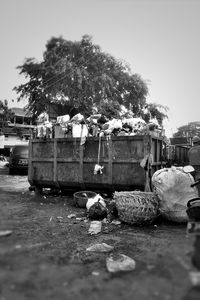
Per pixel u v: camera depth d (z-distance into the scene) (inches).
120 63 805.2
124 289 77.9
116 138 243.9
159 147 262.2
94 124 274.1
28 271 85.3
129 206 178.2
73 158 265.4
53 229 159.6
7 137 1274.6
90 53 771.4
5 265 86.7
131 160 236.8
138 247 135.8
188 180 184.1
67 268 97.6
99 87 728.3
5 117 1197.7
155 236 154.8
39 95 766.5
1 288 74.8
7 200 237.9
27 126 1346.0
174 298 69.1
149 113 805.9
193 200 159.2
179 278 75.6
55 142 276.4
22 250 102.9
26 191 313.1
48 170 282.2
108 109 717.9
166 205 182.5
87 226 175.3
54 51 773.3
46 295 74.5
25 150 541.0
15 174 549.6
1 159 1027.9
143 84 814.5
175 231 164.4
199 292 69.8
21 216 174.9
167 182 182.7
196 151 225.6
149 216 176.6
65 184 273.1
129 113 776.9
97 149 255.0
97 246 131.4
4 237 115.6
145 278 81.4
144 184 232.5
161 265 87.5
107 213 195.3
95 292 77.4
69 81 714.8
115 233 163.6
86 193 247.6
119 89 810.8
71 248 131.2
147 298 71.3
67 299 73.2
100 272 98.7
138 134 251.4
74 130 267.6
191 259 83.0
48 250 120.0
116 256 118.2
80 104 713.6
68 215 201.6
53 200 260.1
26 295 73.2
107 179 248.2
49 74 757.9
